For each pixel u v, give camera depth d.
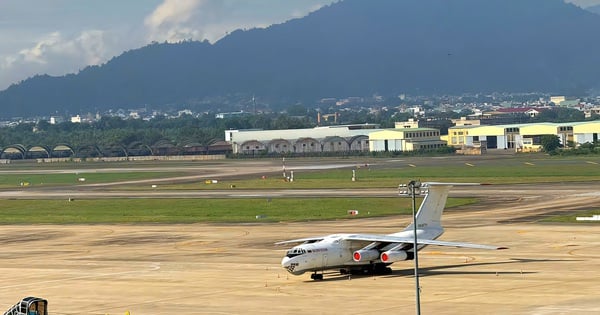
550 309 163.00
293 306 177.62
